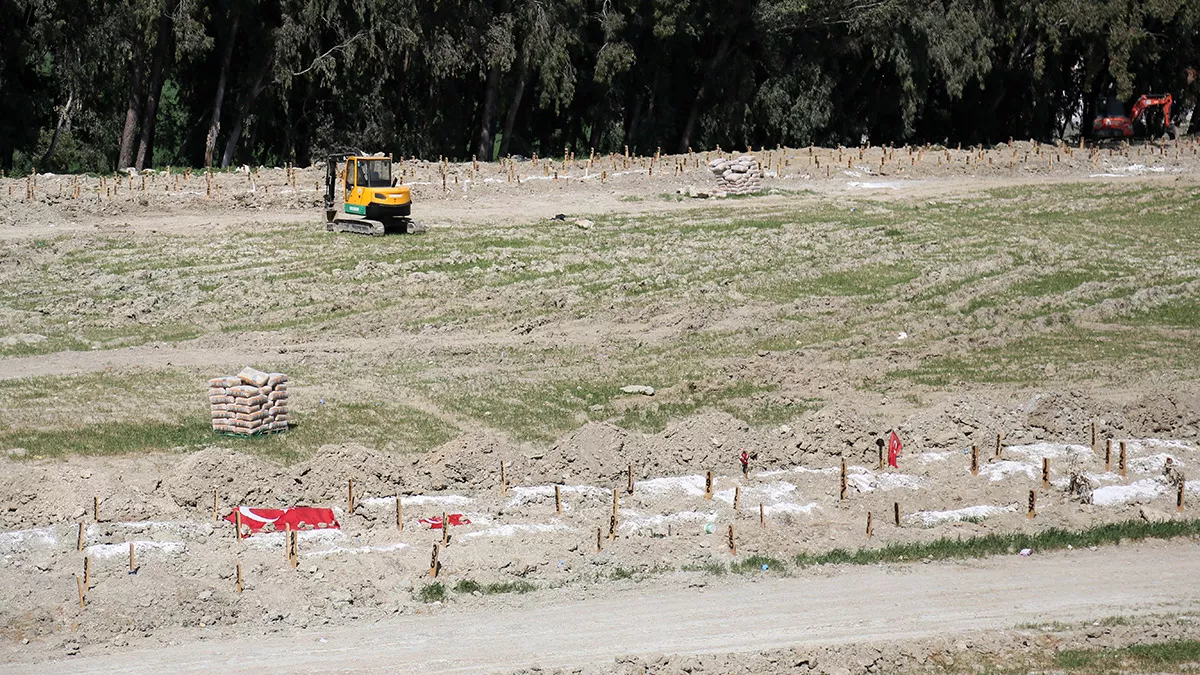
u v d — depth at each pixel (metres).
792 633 36.69
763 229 101.50
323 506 46.22
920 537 43.84
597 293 84.00
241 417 55.56
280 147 150.62
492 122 143.88
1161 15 147.50
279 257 89.88
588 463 49.81
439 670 34.19
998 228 103.38
